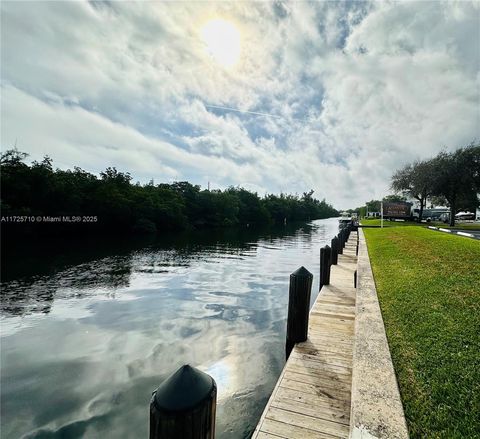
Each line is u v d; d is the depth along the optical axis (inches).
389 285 253.3
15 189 1167.6
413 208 1905.8
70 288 414.0
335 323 217.9
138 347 232.4
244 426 146.1
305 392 134.1
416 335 152.8
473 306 178.2
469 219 1892.2
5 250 762.8
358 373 114.3
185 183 2315.5
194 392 57.1
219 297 374.9
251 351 225.5
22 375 192.2
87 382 184.2
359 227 1220.5
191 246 986.1
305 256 770.2
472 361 124.5
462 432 90.0
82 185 1505.9
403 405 101.0
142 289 412.5
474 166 1108.5
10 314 308.0
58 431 142.6
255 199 2837.1
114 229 1544.0
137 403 164.4
